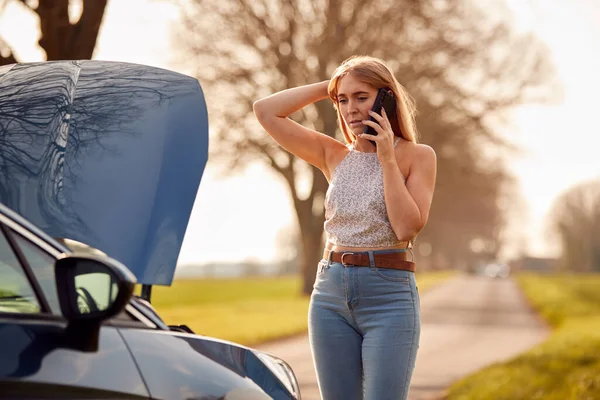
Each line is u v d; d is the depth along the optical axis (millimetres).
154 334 2910
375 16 31016
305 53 31781
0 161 3053
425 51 31828
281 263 116875
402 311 3900
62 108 3271
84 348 2635
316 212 40406
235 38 31609
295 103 4277
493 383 11508
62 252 2734
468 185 40500
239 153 32844
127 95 3375
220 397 2955
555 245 131500
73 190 3037
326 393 4059
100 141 3188
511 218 128875
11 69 3596
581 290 65812
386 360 3875
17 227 2662
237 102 32594
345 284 3926
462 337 22484
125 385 2684
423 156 4102
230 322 24938
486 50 32375
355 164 4059
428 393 11562
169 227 3090
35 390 2465
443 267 144250
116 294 2543
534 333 24594
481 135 34438
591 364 13250
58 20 10062
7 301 2641
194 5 30078
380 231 3938
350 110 4086
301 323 25703
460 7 31531
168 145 3254
